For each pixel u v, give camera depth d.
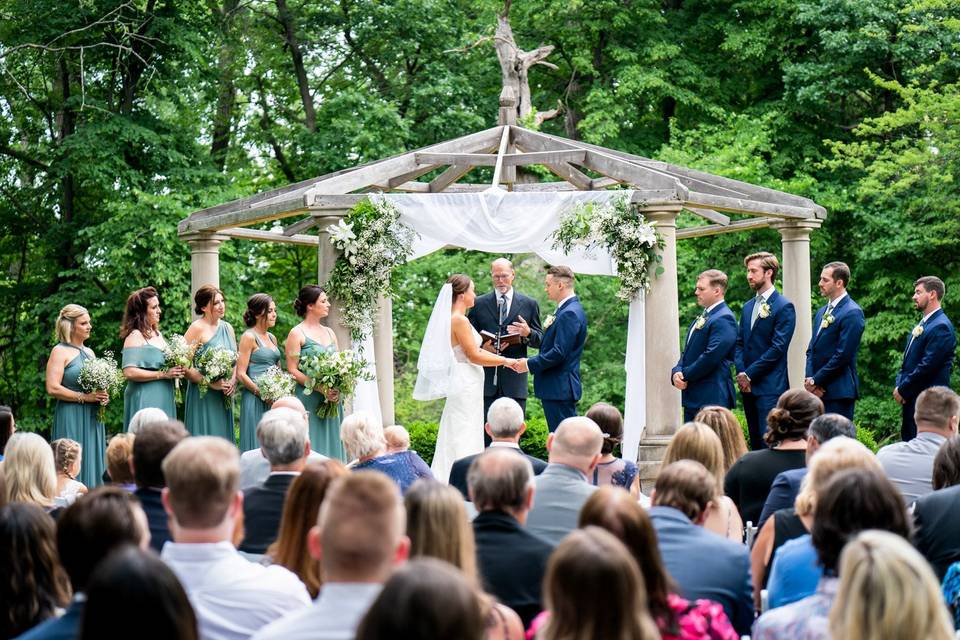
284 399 6.34
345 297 9.79
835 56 18.81
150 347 9.03
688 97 19.84
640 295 9.67
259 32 21.39
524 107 13.36
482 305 10.73
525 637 3.31
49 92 19.81
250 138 21.61
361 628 1.98
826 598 3.14
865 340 18.25
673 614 3.08
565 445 4.69
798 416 5.74
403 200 9.83
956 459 4.89
